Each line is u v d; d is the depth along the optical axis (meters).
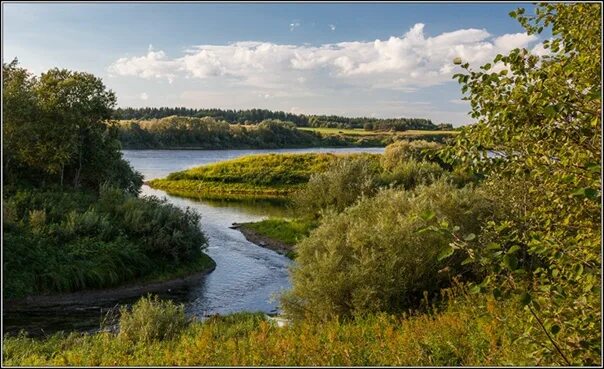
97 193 36.78
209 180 69.75
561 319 4.98
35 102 34.66
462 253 12.85
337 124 198.62
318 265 14.02
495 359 6.88
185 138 136.75
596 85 5.30
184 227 28.80
